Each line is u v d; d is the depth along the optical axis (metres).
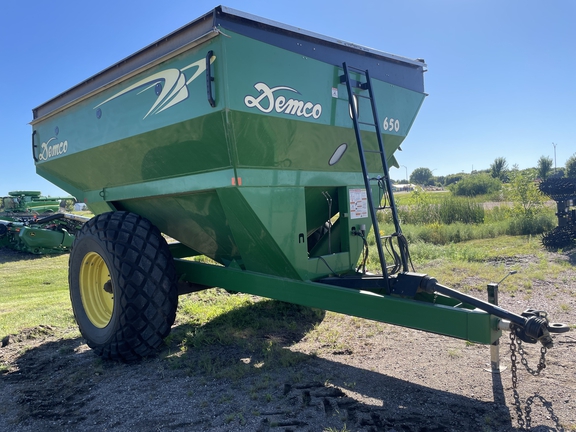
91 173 5.00
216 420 2.90
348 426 2.77
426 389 3.30
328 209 4.58
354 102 4.09
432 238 11.77
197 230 4.52
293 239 3.84
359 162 4.47
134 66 3.93
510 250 9.62
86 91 4.62
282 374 3.62
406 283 3.25
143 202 4.66
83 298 4.60
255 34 3.29
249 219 3.60
